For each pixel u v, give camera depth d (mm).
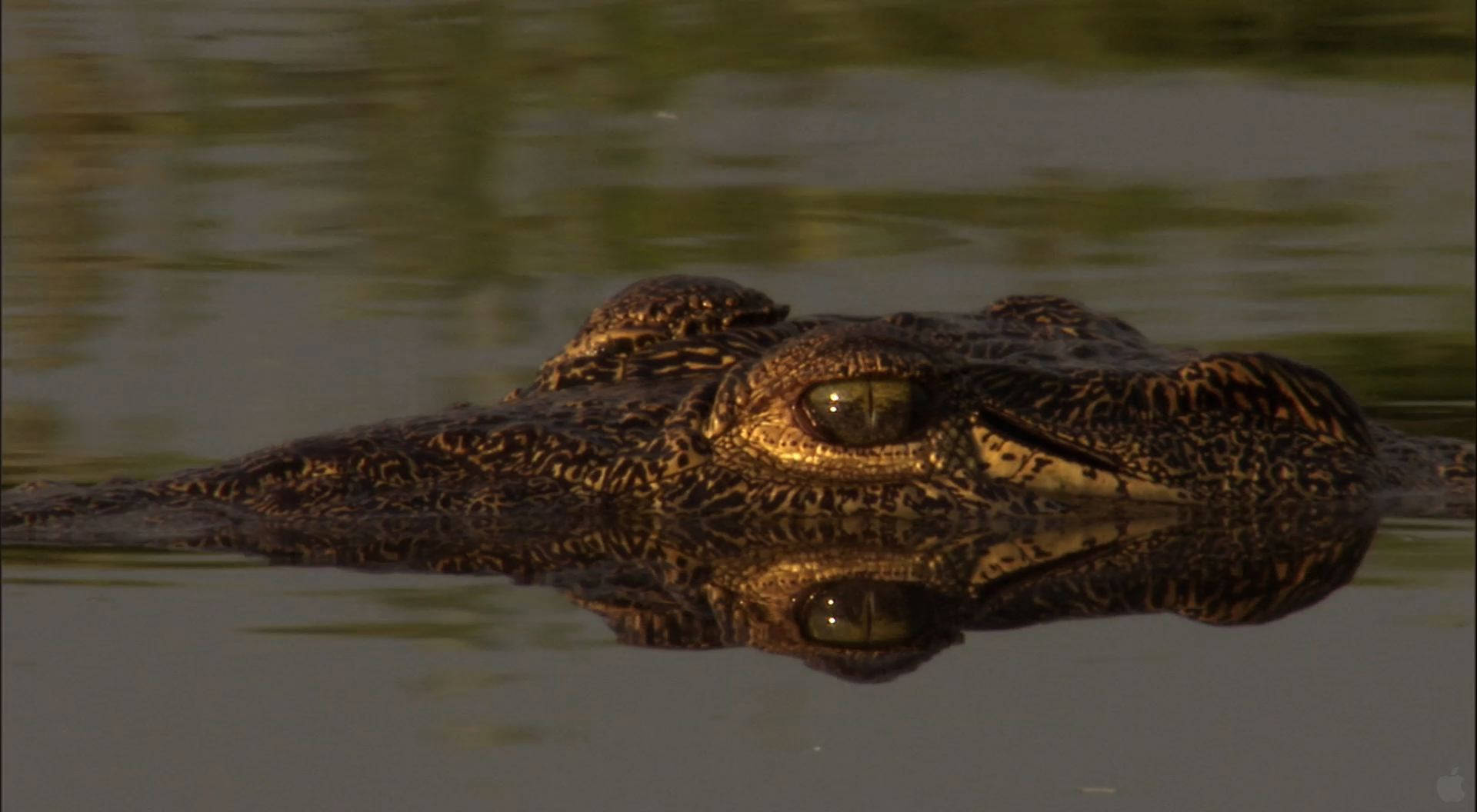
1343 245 32969
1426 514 16359
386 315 28703
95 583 14992
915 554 15328
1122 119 43094
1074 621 13977
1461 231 33875
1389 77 46438
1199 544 15547
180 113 42312
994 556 15250
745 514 15883
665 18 48750
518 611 14266
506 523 15867
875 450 15898
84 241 33562
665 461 16109
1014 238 33938
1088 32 48969
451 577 14945
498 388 24578
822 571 14945
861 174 38625
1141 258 32500
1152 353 17547
